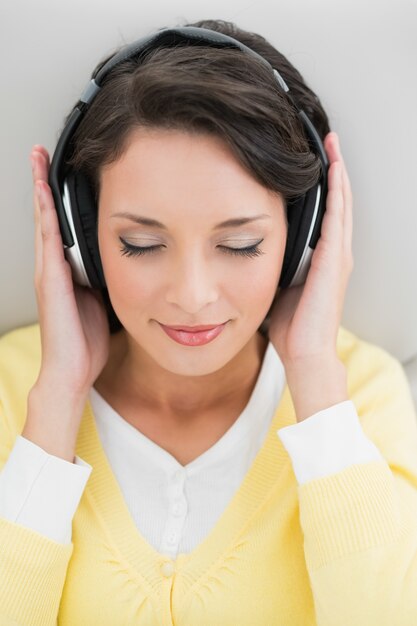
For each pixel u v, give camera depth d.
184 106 0.77
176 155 0.79
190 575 0.94
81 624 0.95
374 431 1.04
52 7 1.10
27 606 0.89
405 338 1.30
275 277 0.90
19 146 1.16
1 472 0.95
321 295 0.96
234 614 0.93
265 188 0.83
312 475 0.91
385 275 1.24
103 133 0.83
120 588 0.94
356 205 1.20
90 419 1.04
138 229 0.83
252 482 0.98
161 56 0.84
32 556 0.90
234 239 0.83
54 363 0.97
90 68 1.13
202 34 0.86
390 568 0.87
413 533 0.91
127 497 1.00
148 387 1.05
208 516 0.98
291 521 0.97
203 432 1.03
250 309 0.89
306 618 0.94
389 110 1.14
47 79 1.13
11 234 1.22
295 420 1.02
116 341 1.13
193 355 0.90
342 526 0.89
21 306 1.29
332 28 1.11
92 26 1.11
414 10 1.10
